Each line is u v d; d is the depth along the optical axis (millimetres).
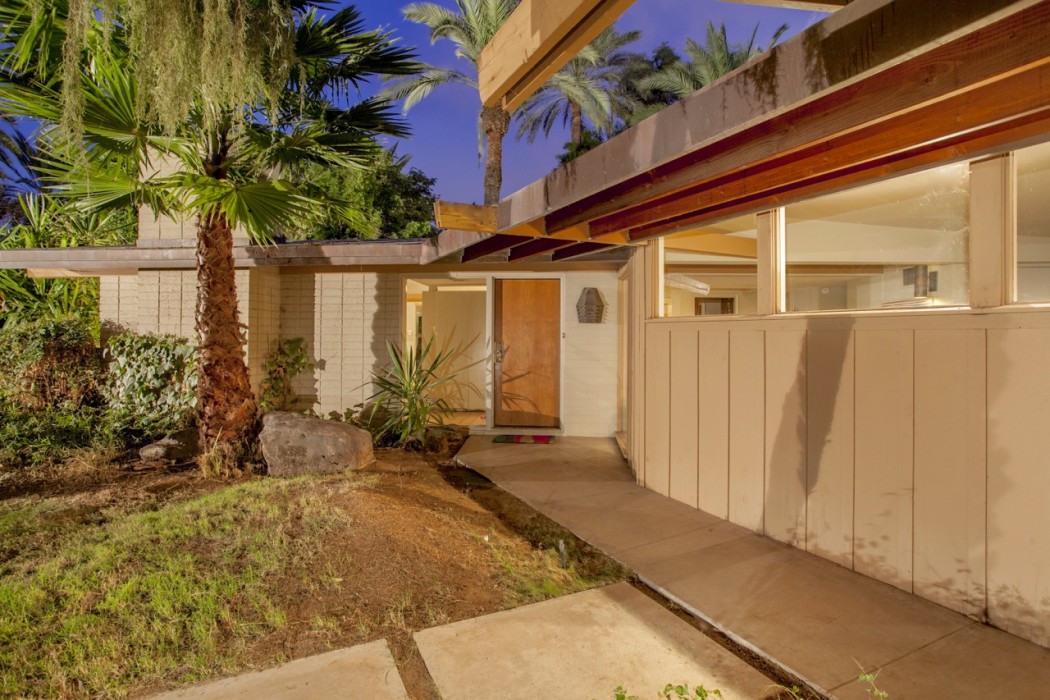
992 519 2535
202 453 5066
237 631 2473
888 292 3471
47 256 6723
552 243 4762
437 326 9984
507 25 2020
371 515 3602
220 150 4938
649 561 3326
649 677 2203
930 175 2908
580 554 3496
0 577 2891
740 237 4570
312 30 5164
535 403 7555
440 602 2781
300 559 3055
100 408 6641
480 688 2131
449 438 6973
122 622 2498
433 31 13938
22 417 5867
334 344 7359
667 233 4379
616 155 2520
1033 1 1129
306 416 5352
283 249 6555
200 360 5043
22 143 16594
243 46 3920
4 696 2053
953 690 2102
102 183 4707
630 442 5543
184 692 2104
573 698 2082
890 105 1857
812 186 3066
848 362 3191
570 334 7340
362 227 6172
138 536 3322
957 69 1665
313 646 2402
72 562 3031
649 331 4895
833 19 1540
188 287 6984
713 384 4172
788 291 3857
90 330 7613
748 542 3635
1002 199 2514
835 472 3273
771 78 1737
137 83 4023
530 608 2758
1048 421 2340
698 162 2695
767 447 3727
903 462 2910
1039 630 2375
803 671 2232
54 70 4199
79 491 4410
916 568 2859
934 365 2766
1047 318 2340
